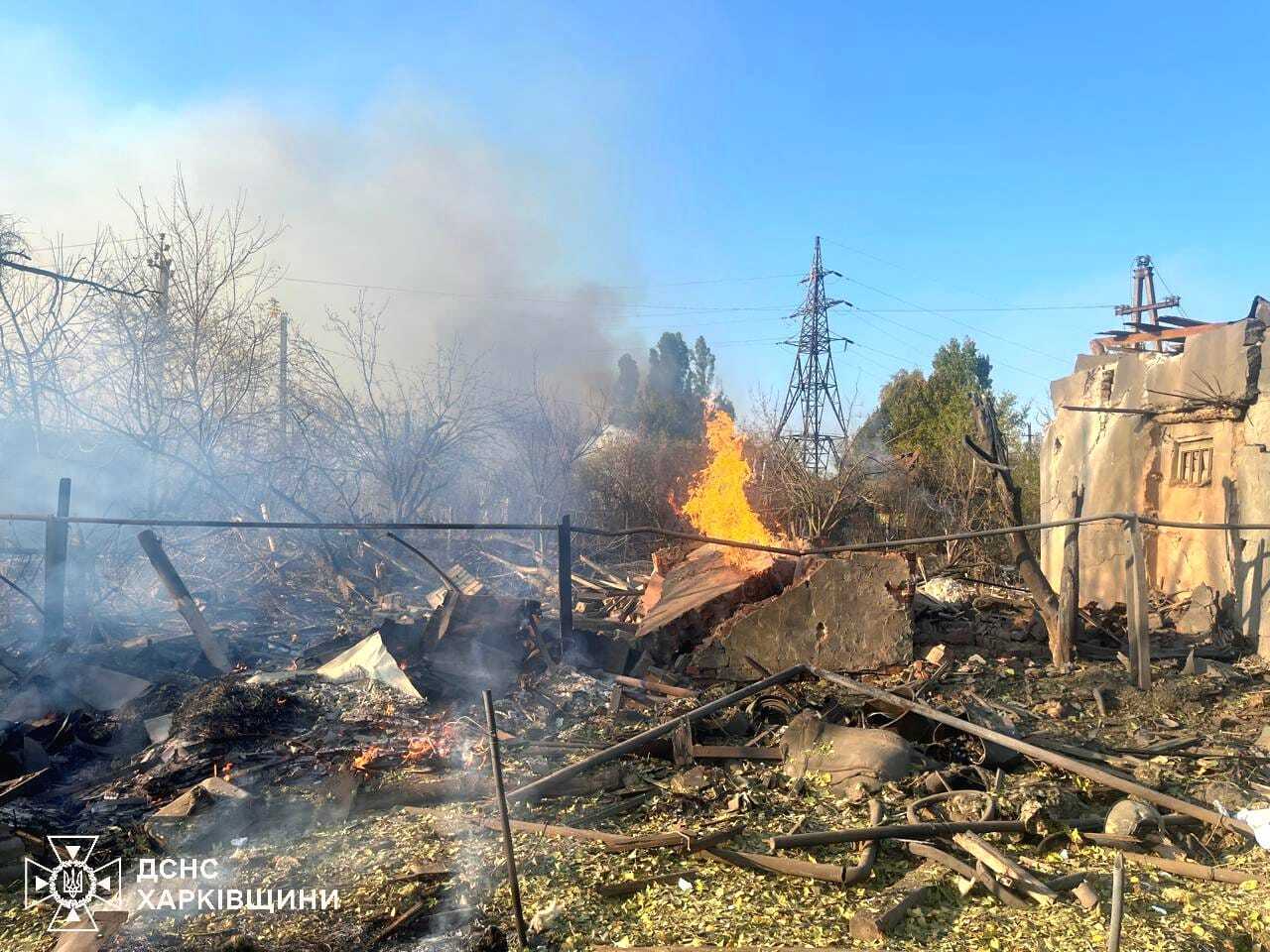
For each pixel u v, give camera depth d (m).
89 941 4.15
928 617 9.84
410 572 13.30
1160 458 11.71
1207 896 4.69
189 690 7.37
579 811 5.54
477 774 5.94
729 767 6.17
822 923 4.33
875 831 5.00
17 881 4.84
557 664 8.12
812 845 5.00
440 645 7.96
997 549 19.44
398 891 4.62
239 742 6.41
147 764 6.17
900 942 4.16
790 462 21.83
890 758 5.94
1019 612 10.73
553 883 4.69
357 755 6.24
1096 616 10.52
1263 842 5.17
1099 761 6.21
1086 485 13.36
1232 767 6.29
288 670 7.84
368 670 7.50
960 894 4.60
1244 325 9.73
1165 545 11.42
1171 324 12.80
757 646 8.15
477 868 4.84
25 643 8.63
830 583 8.16
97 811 5.55
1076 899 4.57
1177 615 10.46
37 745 6.16
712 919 4.34
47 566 7.90
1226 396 9.98
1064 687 7.94
